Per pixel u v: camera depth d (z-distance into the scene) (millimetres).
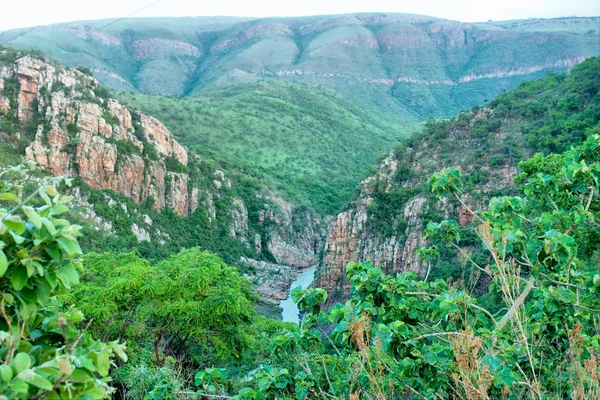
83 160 59469
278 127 153625
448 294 8750
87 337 4980
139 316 23656
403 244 54281
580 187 9234
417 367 7496
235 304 22734
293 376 9289
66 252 4566
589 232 10117
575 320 9148
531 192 11320
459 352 6344
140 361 20656
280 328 29875
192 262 26609
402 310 8992
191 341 29016
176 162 79812
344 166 142125
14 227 4207
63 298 20891
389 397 7883
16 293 4312
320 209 114375
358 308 8547
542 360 9188
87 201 58344
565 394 8711
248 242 92250
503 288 8695
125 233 60031
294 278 86250
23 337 4555
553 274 9586
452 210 50062
